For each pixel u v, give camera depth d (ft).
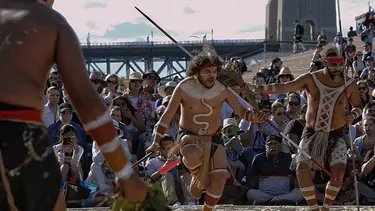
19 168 9.12
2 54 9.41
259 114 21.43
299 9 212.64
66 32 9.68
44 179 9.32
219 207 27.40
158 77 40.27
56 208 9.73
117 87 40.78
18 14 9.59
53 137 31.58
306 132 22.98
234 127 32.96
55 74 39.34
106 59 230.48
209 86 20.94
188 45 205.77
